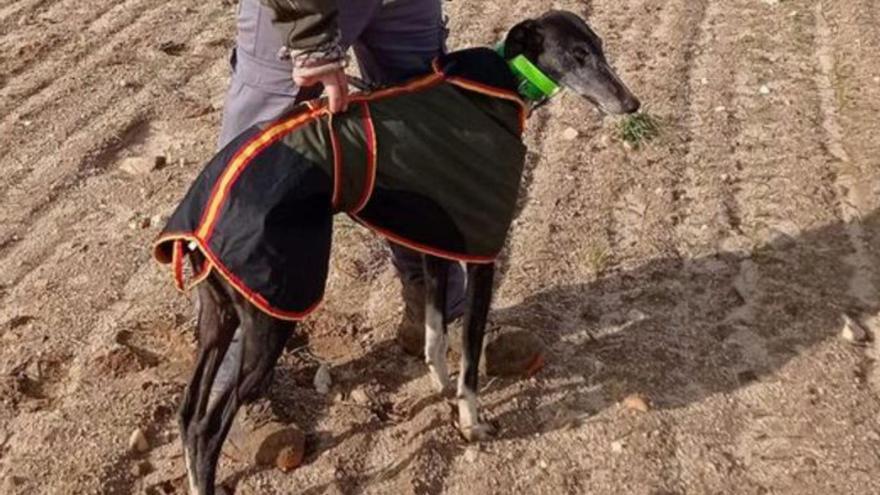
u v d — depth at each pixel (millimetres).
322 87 1863
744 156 2842
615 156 2838
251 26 1808
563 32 1871
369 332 2232
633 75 3199
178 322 2242
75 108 3020
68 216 2588
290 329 1700
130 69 3236
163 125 2973
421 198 1753
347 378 2117
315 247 1674
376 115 1723
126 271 2402
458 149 1771
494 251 1849
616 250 2492
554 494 1892
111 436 1966
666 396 2100
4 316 2258
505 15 3586
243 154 1668
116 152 2848
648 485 1908
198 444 1734
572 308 2307
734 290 2369
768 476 1935
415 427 2006
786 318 2291
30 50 3320
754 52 3354
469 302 1909
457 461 1954
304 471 1921
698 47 3396
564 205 2643
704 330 2258
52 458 1918
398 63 1926
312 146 1678
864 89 3096
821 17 3561
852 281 2396
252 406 1944
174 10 3646
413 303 2107
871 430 2027
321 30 1647
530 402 2076
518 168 1848
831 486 1911
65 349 2172
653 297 2344
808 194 2670
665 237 2531
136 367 2123
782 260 2455
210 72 3250
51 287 2342
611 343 2217
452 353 2152
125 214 2602
